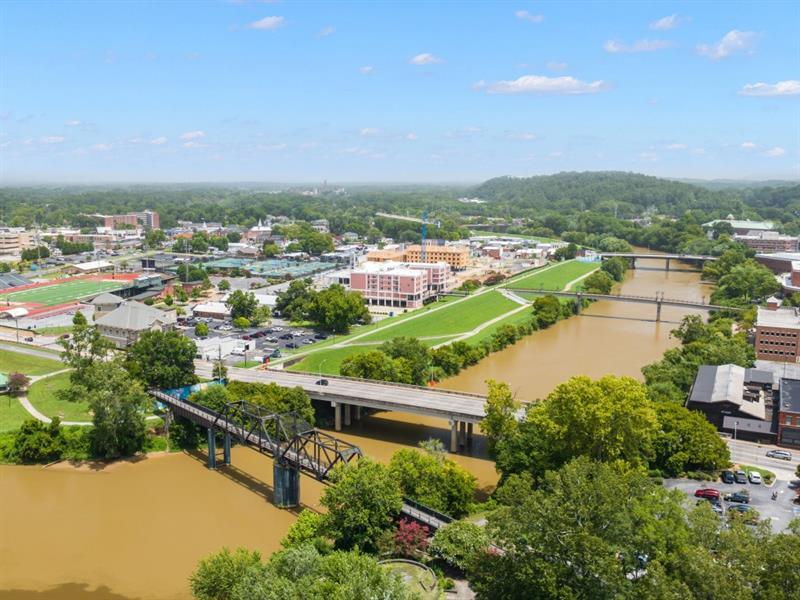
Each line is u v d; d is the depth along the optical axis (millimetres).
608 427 145875
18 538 143875
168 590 124062
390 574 99375
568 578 91688
